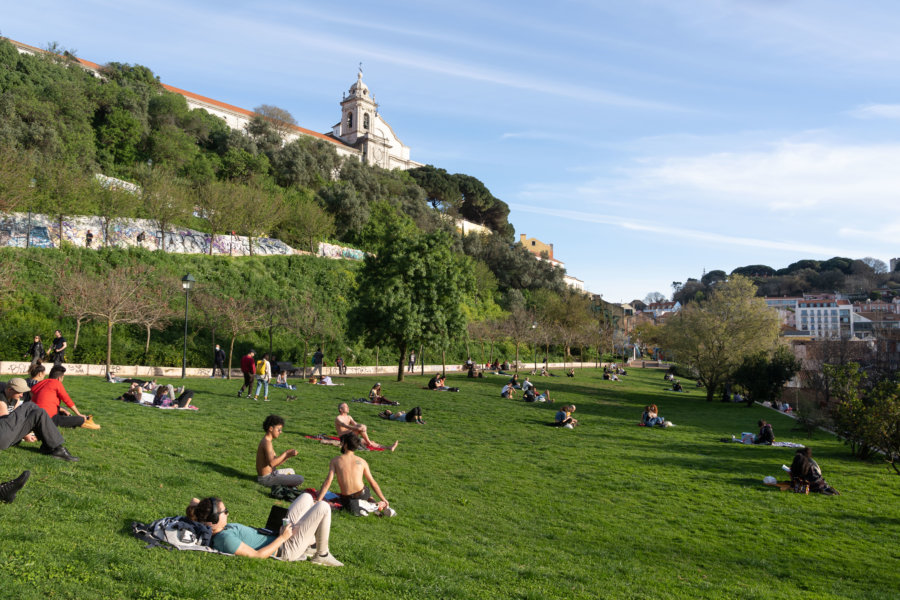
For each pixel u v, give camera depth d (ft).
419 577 21.15
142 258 140.87
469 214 465.06
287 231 218.18
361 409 74.13
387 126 451.53
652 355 397.80
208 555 19.66
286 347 143.33
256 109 361.10
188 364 116.98
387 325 116.88
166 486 28.43
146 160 240.32
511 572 24.03
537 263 383.45
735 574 28.32
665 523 36.29
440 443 56.39
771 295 645.10
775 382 126.52
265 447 33.60
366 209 284.41
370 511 30.81
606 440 67.10
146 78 297.12
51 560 16.29
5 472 24.93
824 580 28.32
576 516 36.06
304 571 19.89
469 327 202.49
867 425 61.93
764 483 48.96
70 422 39.09
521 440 62.64
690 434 77.97
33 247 124.06
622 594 22.95
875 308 483.92
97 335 109.81
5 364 83.25
